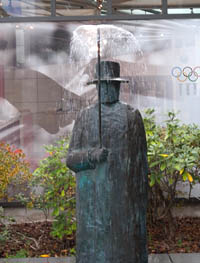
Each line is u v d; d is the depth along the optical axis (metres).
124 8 9.14
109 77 4.27
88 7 9.10
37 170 6.88
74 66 9.20
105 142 4.18
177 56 9.27
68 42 9.15
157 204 7.26
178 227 7.68
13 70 9.30
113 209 4.17
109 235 4.17
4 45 9.27
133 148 4.22
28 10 9.06
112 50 8.37
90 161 4.15
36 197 7.54
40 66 9.31
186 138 6.78
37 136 9.31
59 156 6.82
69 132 9.30
